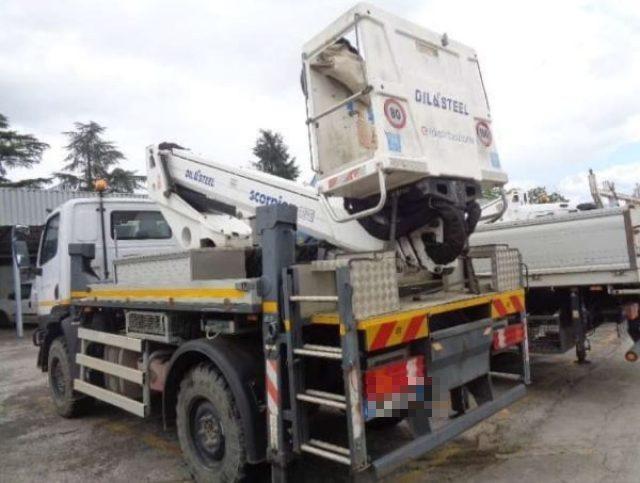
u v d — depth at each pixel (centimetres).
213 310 363
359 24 354
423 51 389
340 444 327
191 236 550
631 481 366
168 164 567
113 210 652
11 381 821
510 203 1198
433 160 369
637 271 537
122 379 495
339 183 365
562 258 583
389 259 328
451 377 362
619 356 735
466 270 437
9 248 1498
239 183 490
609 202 902
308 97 389
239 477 348
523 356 447
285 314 318
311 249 438
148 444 503
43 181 5109
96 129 6569
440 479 388
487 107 439
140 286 448
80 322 567
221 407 360
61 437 533
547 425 486
